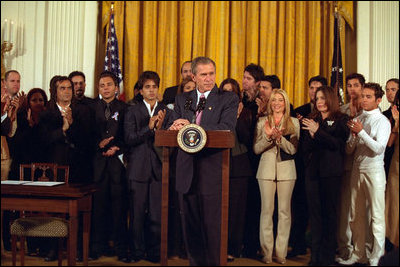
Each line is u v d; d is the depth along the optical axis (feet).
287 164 14.87
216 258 11.93
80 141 15.75
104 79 15.98
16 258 15.28
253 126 15.88
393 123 16.11
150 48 23.93
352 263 14.67
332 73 21.74
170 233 15.25
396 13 24.35
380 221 13.99
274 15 24.22
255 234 15.76
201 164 12.01
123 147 15.80
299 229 16.21
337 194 14.53
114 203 15.48
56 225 13.01
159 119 14.32
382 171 14.19
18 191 12.62
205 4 24.13
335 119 14.70
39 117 15.94
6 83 18.53
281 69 24.21
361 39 24.47
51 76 22.91
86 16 23.82
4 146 16.28
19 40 22.50
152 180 15.10
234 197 15.21
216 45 24.06
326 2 24.41
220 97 12.63
